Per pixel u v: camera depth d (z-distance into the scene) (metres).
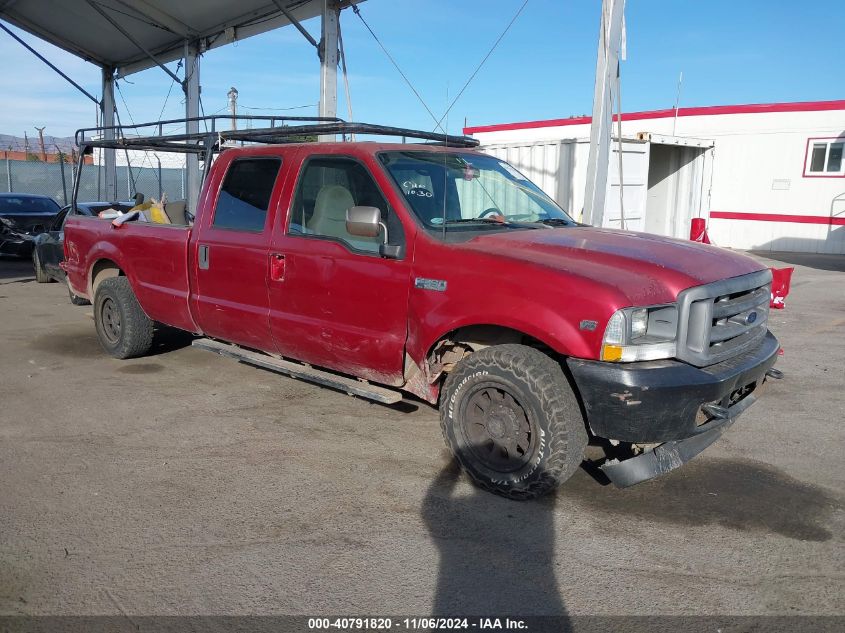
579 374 3.58
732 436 5.00
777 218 20.81
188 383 6.20
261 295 5.18
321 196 4.86
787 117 20.19
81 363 6.84
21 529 3.61
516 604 3.02
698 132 21.62
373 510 3.86
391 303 4.37
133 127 6.70
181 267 5.89
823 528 3.68
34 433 4.95
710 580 3.20
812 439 4.94
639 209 12.77
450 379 4.14
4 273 14.03
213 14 14.10
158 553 3.40
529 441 3.84
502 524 3.71
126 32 14.66
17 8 15.16
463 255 4.05
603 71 7.70
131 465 4.42
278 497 4.00
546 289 3.69
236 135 5.83
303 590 3.11
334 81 12.11
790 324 8.95
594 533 3.62
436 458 4.58
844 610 2.97
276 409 5.52
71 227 7.38
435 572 3.26
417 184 4.59
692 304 3.68
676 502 3.98
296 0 12.55
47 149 41.12
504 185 5.18
